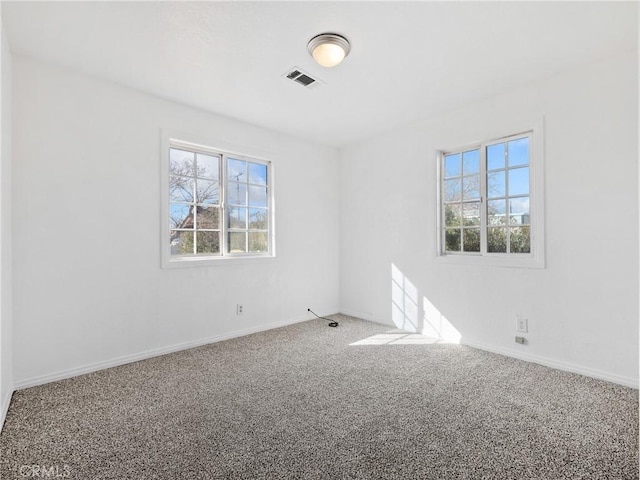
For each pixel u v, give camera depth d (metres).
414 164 3.62
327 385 2.31
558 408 1.97
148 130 2.87
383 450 1.59
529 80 2.65
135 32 2.02
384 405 2.03
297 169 4.09
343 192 4.50
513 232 2.92
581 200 2.45
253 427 1.79
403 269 3.75
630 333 2.25
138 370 2.58
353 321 4.11
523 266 2.76
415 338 3.40
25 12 1.82
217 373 2.52
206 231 3.37
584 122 2.43
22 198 2.25
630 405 2.00
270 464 1.50
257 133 3.69
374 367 2.63
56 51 2.22
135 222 2.79
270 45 2.16
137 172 2.80
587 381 2.33
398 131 3.79
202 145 3.25
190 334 3.13
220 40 2.11
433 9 1.82
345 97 2.96
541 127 2.64
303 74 2.55
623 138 2.28
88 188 2.54
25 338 2.26
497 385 2.29
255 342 3.29
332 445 1.63
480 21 1.92
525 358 2.75
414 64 2.39
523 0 1.75
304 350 3.05
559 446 1.61
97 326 2.58
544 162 2.63
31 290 2.29
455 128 3.24
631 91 2.24
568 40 2.11
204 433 1.74
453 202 3.38
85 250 2.53
